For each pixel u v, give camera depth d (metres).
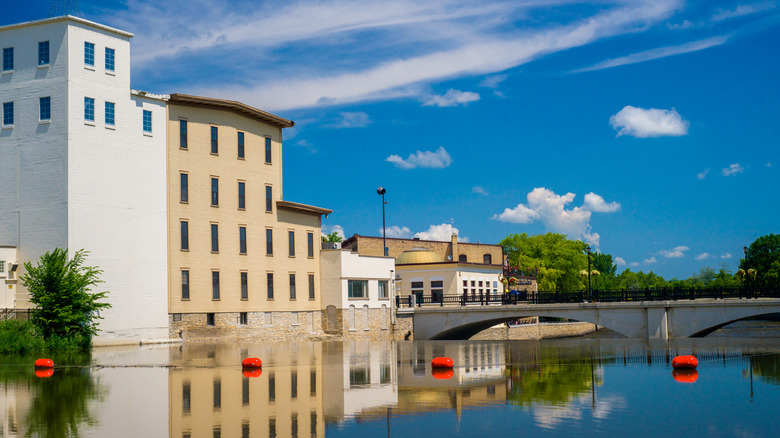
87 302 48.47
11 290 49.84
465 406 20.58
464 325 75.25
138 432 17.00
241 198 62.81
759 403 20.77
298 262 68.62
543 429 17.08
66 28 50.19
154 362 36.22
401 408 20.36
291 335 66.69
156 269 54.81
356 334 70.62
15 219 50.72
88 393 23.64
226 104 60.50
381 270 75.25
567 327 109.31
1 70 51.72
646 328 63.62
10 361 37.16
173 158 56.81
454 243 108.44
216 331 59.34
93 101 51.41
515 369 31.84
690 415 18.88
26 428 17.45
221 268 60.31
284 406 20.88
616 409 19.84
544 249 124.19
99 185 51.38
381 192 84.25
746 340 57.19
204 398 22.47
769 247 129.88
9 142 51.19
